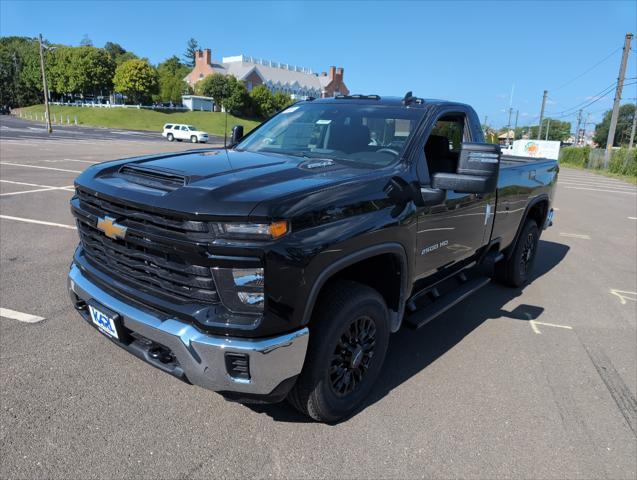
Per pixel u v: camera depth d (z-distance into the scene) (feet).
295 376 8.11
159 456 8.39
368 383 10.09
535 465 8.86
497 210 14.55
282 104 227.20
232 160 10.35
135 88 284.61
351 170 9.92
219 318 7.57
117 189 8.46
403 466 8.58
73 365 11.07
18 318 13.29
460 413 10.32
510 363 12.76
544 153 150.20
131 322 8.31
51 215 26.32
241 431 9.20
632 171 100.17
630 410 10.88
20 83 336.29
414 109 11.99
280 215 7.38
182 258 7.65
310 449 8.84
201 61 331.77
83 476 7.82
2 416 9.13
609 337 14.88
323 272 8.02
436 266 11.82
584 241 29.32
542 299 17.99
